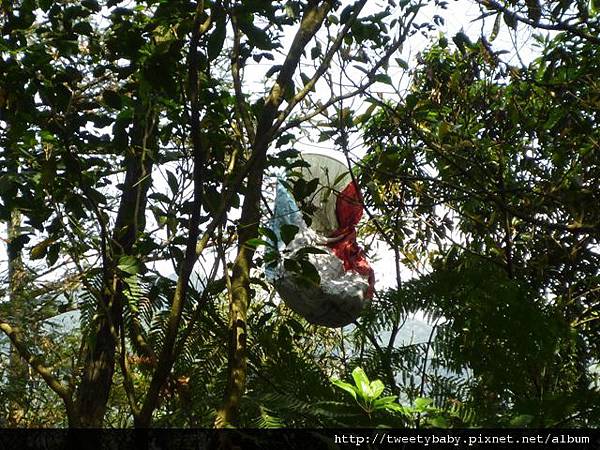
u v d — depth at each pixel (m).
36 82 3.03
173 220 2.89
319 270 3.29
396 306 3.35
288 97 2.90
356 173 3.79
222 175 3.11
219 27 2.53
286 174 3.31
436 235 4.55
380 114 4.14
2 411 4.95
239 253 2.89
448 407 2.96
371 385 2.36
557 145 4.31
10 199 3.06
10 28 3.09
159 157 3.16
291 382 3.20
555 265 4.62
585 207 3.97
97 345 3.30
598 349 4.33
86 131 3.14
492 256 4.21
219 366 3.29
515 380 3.18
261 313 4.25
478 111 4.37
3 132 3.14
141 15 3.00
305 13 2.92
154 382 2.37
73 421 2.69
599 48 4.20
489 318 3.23
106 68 3.14
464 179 4.29
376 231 4.57
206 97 3.08
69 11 3.12
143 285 3.11
